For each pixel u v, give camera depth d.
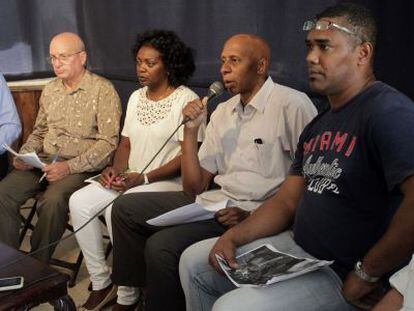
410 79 2.08
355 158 1.47
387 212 1.47
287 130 2.04
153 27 3.10
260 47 2.04
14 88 3.31
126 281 2.18
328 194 1.53
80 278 2.63
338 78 1.52
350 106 1.54
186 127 2.15
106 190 2.43
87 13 3.51
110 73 3.44
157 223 1.93
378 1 2.10
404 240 1.31
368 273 1.37
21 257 1.75
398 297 1.14
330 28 1.50
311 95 2.41
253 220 1.76
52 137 2.80
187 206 1.88
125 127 2.64
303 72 2.45
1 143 2.78
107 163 2.68
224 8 2.72
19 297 1.52
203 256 1.74
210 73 2.86
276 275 1.48
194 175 2.16
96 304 2.34
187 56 2.57
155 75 2.47
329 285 1.49
